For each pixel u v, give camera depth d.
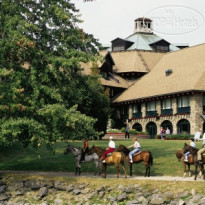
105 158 28.22
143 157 28.56
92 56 31.12
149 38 91.19
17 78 28.06
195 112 62.41
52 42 31.81
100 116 54.62
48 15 30.95
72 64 29.56
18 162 37.16
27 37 29.02
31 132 27.47
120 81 80.19
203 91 62.16
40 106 28.86
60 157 38.16
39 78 29.80
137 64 82.00
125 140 53.88
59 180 27.83
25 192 27.28
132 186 25.61
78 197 26.02
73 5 33.25
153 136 65.75
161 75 74.19
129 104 75.81
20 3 30.84
